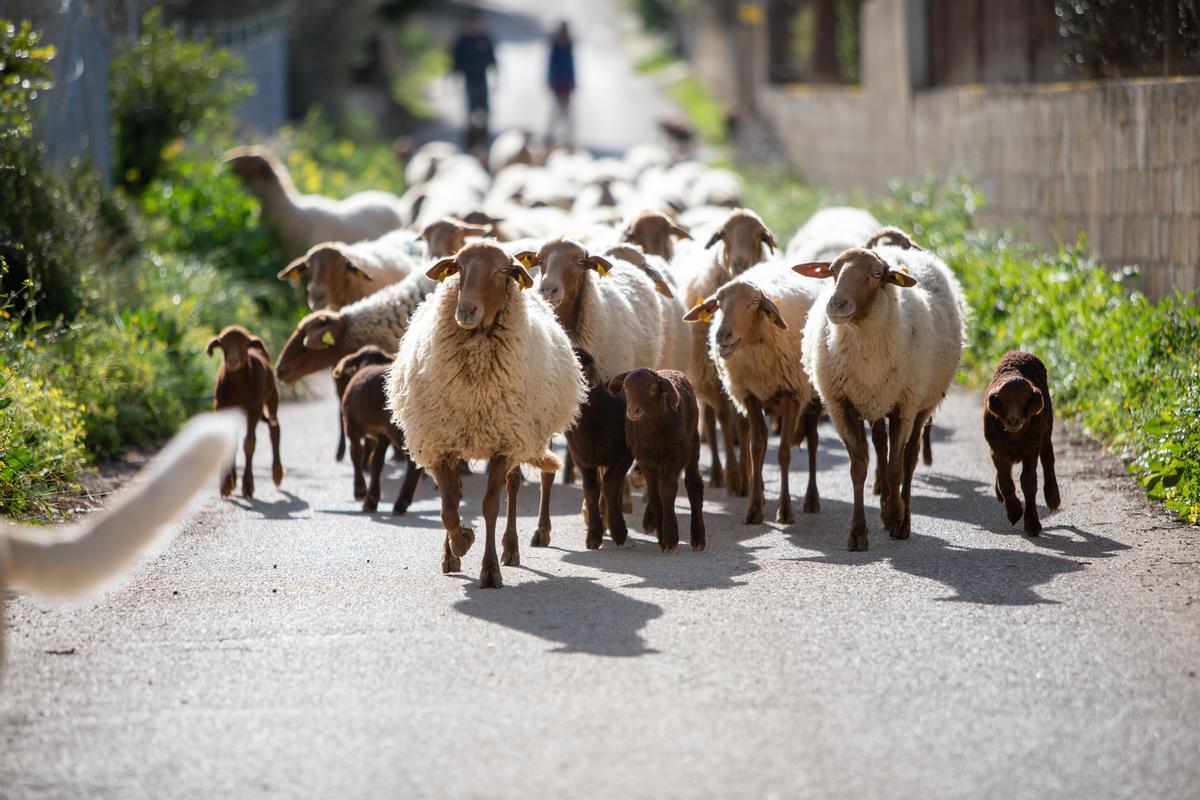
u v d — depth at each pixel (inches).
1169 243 674.8
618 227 775.1
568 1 5359.3
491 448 423.5
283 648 348.2
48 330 671.1
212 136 1253.1
